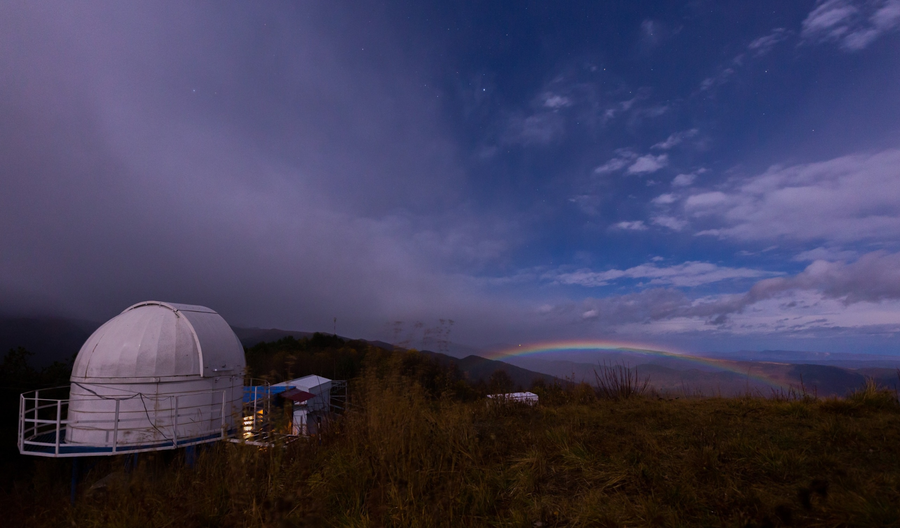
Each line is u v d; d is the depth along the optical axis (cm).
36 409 1160
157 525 447
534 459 495
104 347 1167
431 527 368
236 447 598
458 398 872
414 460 515
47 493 930
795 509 342
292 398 1308
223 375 1281
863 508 318
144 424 1131
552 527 365
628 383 1070
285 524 370
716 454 469
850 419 648
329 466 535
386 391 653
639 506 365
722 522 322
